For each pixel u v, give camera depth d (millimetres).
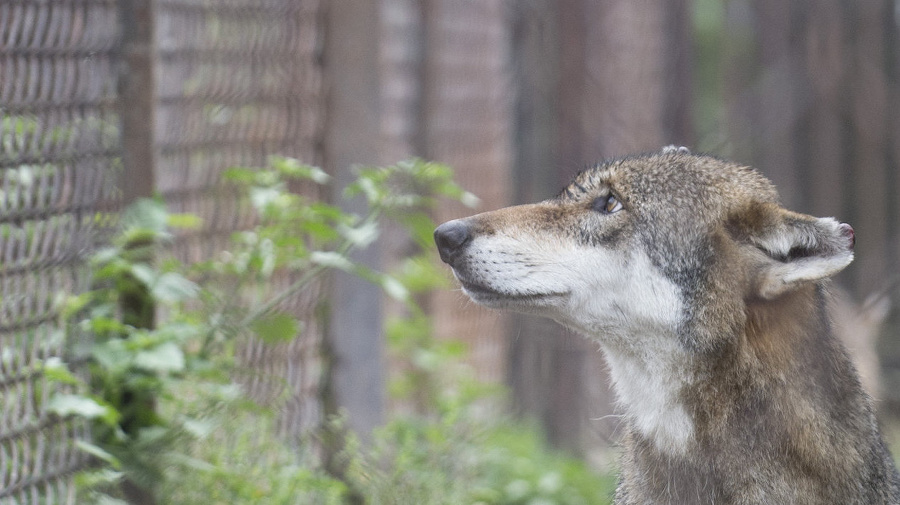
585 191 8109
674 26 14289
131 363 7988
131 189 8578
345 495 10539
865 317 14742
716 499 7414
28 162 7434
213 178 9883
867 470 7285
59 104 7750
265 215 9062
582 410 13859
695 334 7461
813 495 7129
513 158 14180
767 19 16750
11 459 7215
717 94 20938
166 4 9258
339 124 10969
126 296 8797
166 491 8438
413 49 14227
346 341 11070
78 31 7949
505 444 13219
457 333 15328
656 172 7863
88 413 7297
